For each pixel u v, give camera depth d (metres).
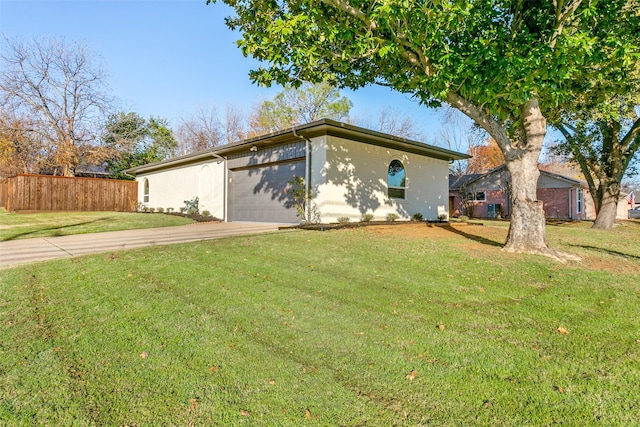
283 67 5.96
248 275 4.68
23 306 3.50
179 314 3.36
